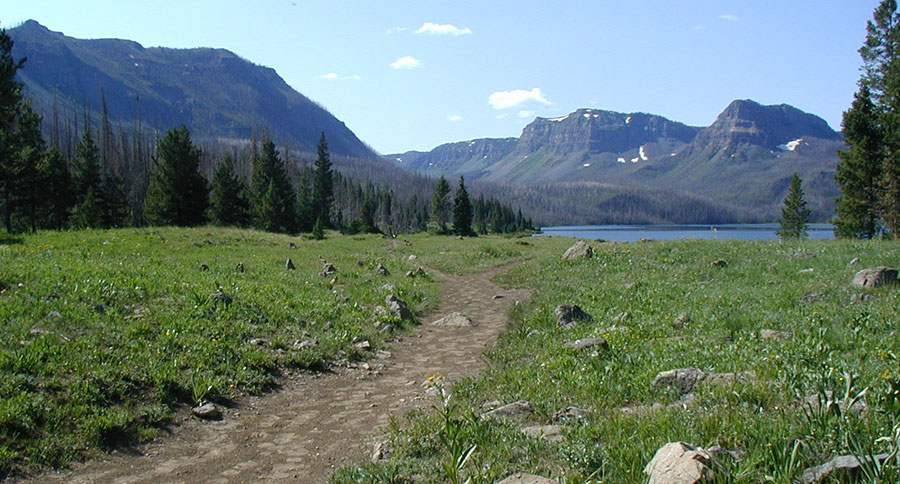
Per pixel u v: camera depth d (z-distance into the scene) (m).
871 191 52.47
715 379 8.05
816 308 13.34
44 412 7.90
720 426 6.13
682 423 6.47
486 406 8.80
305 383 11.43
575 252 30.50
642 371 9.35
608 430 6.63
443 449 7.02
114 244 27.95
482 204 157.50
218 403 9.79
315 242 43.53
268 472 7.25
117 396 8.98
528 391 9.14
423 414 8.96
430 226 138.12
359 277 24.83
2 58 48.81
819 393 5.84
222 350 11.77
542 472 5.88
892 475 4.45
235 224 69.44
